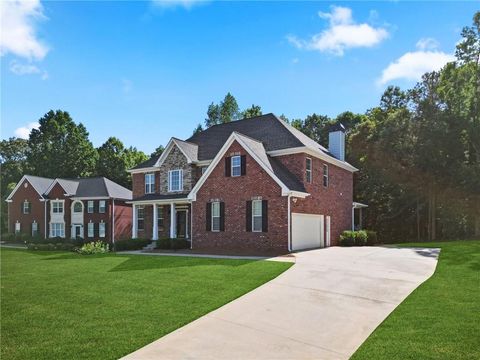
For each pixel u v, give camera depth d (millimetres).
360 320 8148
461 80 32781
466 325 7316
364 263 15391
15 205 50188
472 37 33031
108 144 70000
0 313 8625
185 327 7641
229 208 23234
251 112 58031
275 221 21406
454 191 33250
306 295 10172
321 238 25922
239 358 6168
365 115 48438
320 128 51469
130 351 6387
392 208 41938
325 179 27344
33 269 15609
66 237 45688
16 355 6188
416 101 35688
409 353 6082
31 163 70188
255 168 22375
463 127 32125
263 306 9164
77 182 49188
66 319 8133
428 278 12148
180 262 16266
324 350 6539
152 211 31375
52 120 71375
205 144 30344
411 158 33938
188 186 28250
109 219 44406
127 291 10664
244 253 20625
